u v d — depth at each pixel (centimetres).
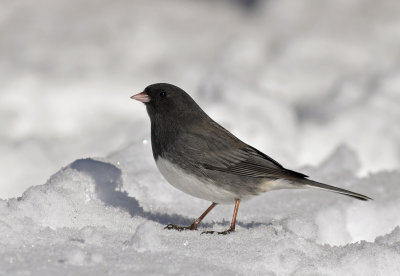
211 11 2905
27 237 645
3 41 2395
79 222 731
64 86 1969
